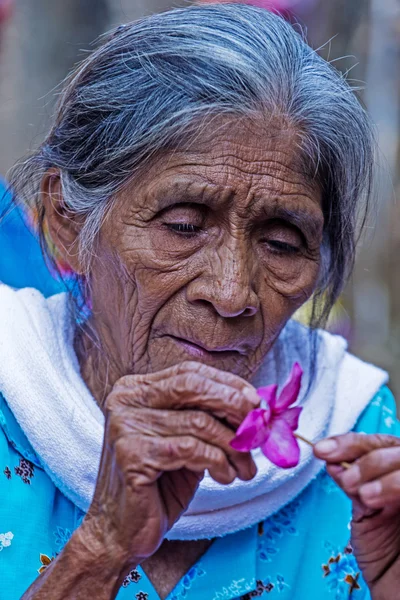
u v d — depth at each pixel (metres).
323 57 2.44
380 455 1.83
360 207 2.48
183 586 2.29
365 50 6.65
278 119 2.12
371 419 2.65
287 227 2.21
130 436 1.76
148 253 2.15
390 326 6.62
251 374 2.28
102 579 1.85
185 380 1.76
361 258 6.62
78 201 2.25
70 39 6.63
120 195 2.19
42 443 2.28
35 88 6.56
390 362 6.45
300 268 2.25
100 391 2.43
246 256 2.15
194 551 2.35
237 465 1.76
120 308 2.27
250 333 2.19
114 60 2.19
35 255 3.32
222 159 2.10
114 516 1.82
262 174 2.12
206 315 2.15
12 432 2.32
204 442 1.75
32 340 2.35
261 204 2.12
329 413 2.55
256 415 1.70
